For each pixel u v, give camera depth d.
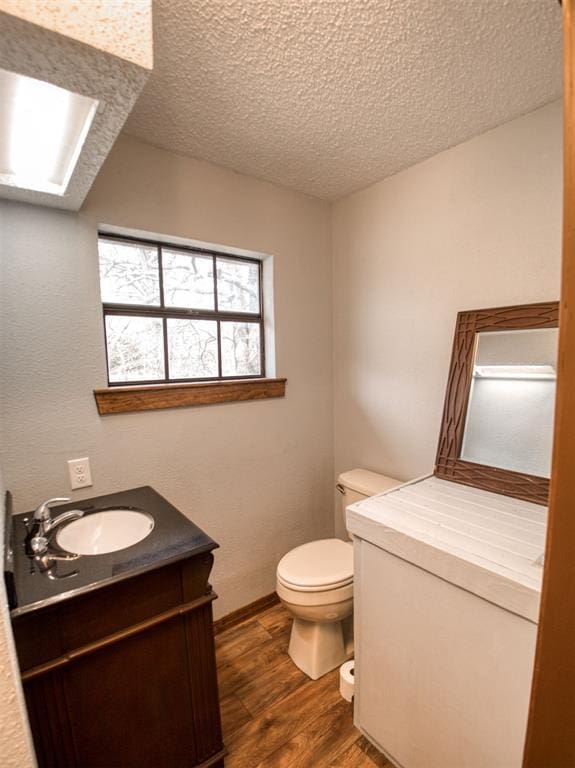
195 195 1.71
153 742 1.09
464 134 1.55
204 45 1.06
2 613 0.55
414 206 1.82
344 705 1.46
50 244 1.37
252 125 1.46
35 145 0.97
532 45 1.09
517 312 1.45
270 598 2.09
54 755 0.93
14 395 1.33
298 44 1.07
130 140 1.53
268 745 1.31
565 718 0.62
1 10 0.54
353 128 1.50
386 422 2.04
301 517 2.22
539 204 1.41
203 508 1.82
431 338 1.80
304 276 2.15
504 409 1.44
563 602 0.62
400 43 1.08
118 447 1.55
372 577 1.23
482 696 0.95
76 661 0.94
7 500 1.18
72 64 0.66
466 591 0.97
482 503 1.31
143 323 1.70
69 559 1.05
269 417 2.04
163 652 1.09
